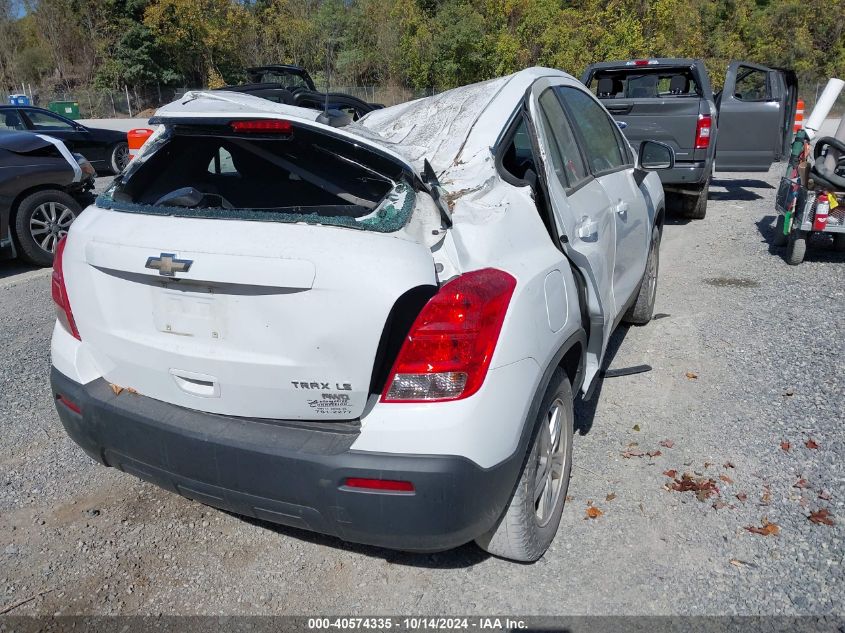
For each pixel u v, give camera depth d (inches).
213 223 93.6
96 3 2023.9
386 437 88.4
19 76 2198.6
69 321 109.7
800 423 153.6
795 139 290.8
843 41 1674.5
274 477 91.7
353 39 1568.7
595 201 139.2
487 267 95.7
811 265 281.6
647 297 209.8
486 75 1470.2
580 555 115.4
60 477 141.3
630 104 361.1
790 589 106.0
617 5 1407.5
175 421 99.0
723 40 1637.6
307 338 88.4
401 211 94.2
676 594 106.0
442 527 89.6
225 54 1882.4
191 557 118.0
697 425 155.3
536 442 103.8
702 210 379.9
